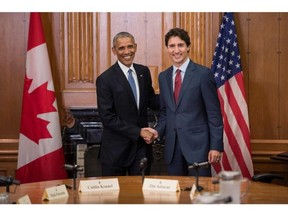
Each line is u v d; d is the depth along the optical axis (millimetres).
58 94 6133
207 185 3662
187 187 3645
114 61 6148
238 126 5902
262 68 6188
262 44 6168
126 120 4941
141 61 6152
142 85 5012
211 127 4625
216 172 5867
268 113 6207
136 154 4949
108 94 4945
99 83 4980
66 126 6039
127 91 4930
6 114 6180
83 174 6012
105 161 5004
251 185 3713
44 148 5734
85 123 6035
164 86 4770
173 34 4660
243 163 5879
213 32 6082
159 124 4832
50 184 3863
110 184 3623
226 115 5895
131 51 4941
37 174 5746
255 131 6207
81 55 6141
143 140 4969
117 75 4957
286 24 6145
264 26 6160
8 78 6172
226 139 5879
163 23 6141
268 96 6195
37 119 5742
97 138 6020
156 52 6148
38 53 5785
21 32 6152
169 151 4707
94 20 6133
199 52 6082
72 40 6125
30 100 5766
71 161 6039
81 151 6031
